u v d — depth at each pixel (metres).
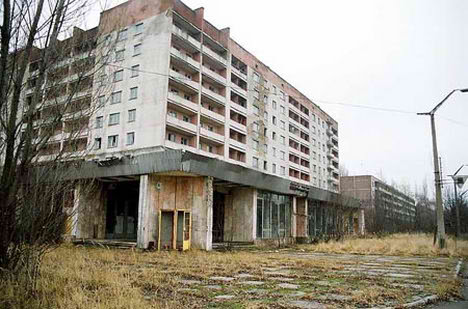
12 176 6.92
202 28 42.94
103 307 5.97
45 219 7.65
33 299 6.30
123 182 27.38
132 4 40.28
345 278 10.91
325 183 71.25
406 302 7.55
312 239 34.53
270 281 10.14
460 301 8.15
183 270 11.98
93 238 26.70
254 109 50.66
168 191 23.28
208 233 22.56
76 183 8.66
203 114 40.94
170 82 38.00
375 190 74.38
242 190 29.44
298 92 62.62
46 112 7.53
